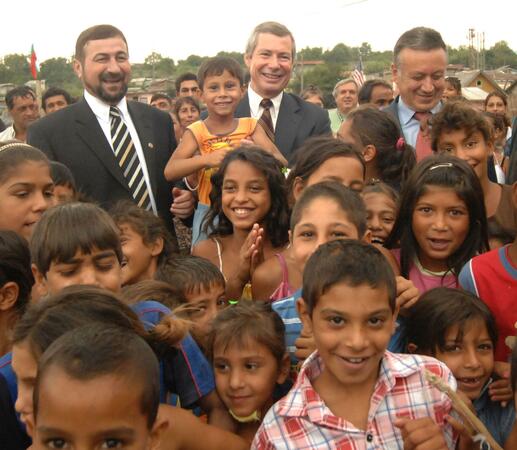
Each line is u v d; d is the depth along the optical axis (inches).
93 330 73.2
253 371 116.7
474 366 118.6
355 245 98.2
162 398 108.8
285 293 140.0
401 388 98.7
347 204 125.7
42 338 86.0
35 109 406.3
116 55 217.6
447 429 99.3
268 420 98.0
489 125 176.1
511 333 125.2
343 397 98.0
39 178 144.3
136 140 222.7
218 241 174.7
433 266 144.4
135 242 159.5
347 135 188.1
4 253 114.0
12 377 95.7
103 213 112.4
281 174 168.6
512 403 118.2
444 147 176.6
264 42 236.7
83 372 68.4
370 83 372.2
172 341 100.4
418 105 220.8
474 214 140.5
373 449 94.3
